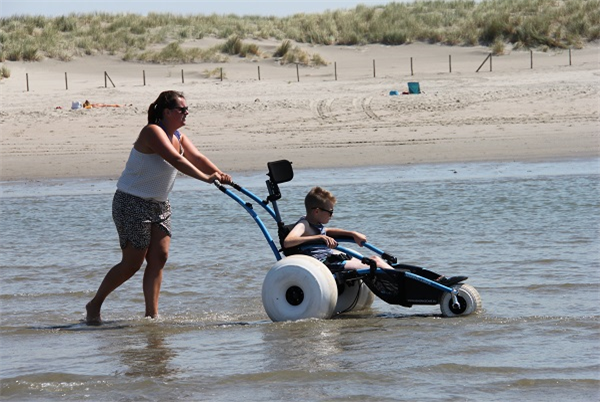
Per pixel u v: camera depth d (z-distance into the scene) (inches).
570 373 423.2
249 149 1510.8
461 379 419.2
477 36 2714.1
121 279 577.0
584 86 1908.2
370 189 1118.4
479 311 554.9
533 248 740.7
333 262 574.9
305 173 1304.1
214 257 761.0
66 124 1759.4
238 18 3304.6
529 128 1582.2
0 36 2768.2
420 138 1546.5
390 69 2436.0
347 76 2340.1
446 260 708.7
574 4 2822.3
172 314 593.6
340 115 1769.2
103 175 1346.0
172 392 413.7
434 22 2923.2
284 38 2866.6
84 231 910.4
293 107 1850.4
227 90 2110.0
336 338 505.4
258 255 767.1
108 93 2098.9
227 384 423.2
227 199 1088.8
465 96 1888.5
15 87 2251.5
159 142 550.9
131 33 2947.8
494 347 474.0
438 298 559.5
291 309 554.3
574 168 1242.0
